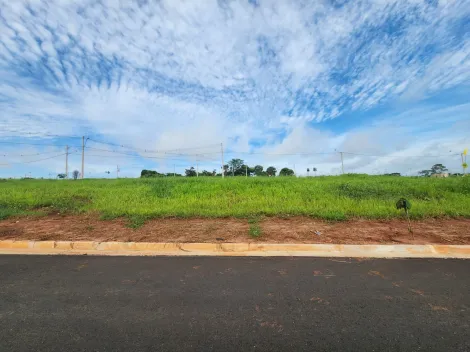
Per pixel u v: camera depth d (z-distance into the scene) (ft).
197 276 12.50
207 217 24.36
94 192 40.52
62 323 8.53
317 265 13.96
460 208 25.71
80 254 16.24
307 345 7.39
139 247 17.43
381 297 10.27
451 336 7.80
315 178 59.06
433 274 12.64
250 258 15.24
